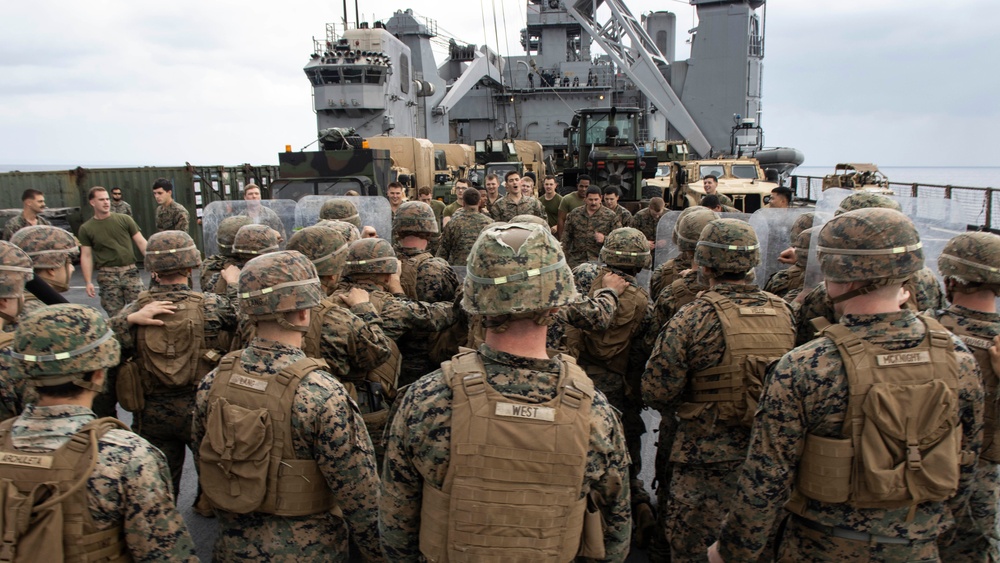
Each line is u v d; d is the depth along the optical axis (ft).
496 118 94.53
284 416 7.66
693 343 9.80
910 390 6.67
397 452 6.14
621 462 6.22
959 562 9.32
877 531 6.88
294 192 37.99
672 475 10.62
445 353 13.69
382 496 6.42
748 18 85.05
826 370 6.89
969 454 7.33
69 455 6.14
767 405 7.19
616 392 13.17
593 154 44.01
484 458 5.62
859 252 6.88
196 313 11.30
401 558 6.49
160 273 11.27
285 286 7.89
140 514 6.39
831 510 7.03
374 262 12.42
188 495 14.58
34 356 6.21
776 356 9.57
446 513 5.75
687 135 81.46
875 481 6.60
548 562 5.68
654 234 28.53
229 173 48.57
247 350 8.23
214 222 17.80
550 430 5.68
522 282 5.83
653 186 47.98
